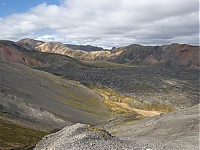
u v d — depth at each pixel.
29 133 77.81
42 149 46.66
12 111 102.56
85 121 133.50
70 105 162.00
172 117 85.94
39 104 128.25
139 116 160.88
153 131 73.56
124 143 44.38
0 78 146.38
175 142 54.56
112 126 121.38
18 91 133.50
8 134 69.62
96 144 39.56
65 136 46.91
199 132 62.75
